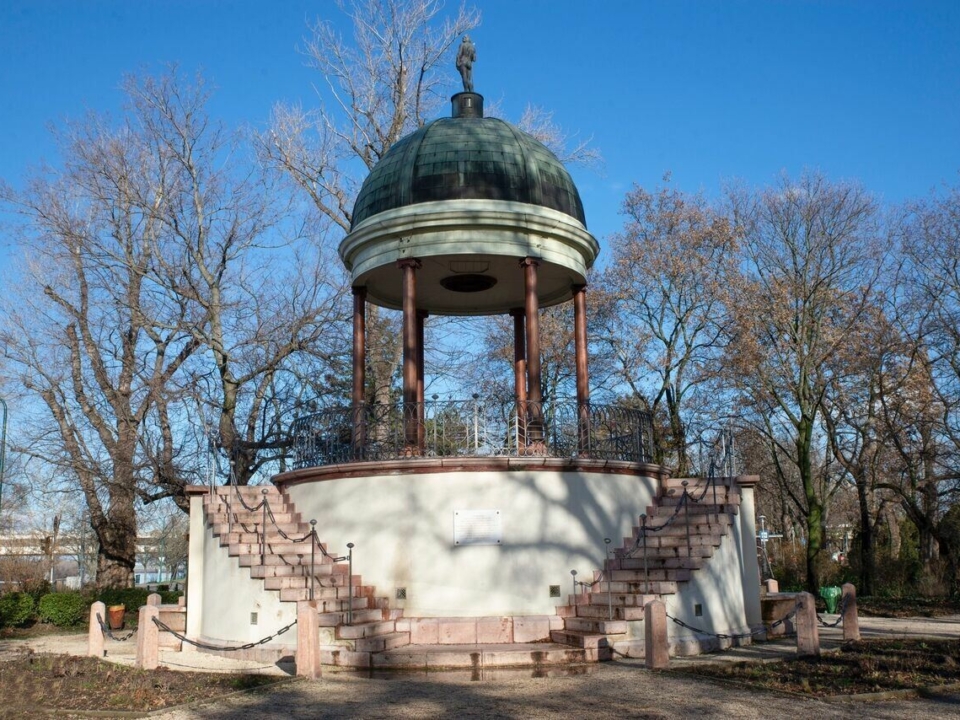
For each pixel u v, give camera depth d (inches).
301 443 753.0
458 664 564.7
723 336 1483.8
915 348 1349.7
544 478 664.4
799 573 1482.5
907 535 1793.8
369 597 644.1
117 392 1262.3
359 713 427.2
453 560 642.8
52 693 504.7
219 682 529.3
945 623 852.0
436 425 713.0
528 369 737.0
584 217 818.8
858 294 1412.4
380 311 1327.5
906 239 1397.6
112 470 1234.0
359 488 671.1
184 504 1218.6
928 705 422.3
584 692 472.1
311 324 1248.2
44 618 1045.8
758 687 471.5
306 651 545.6
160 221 1247.5
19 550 1663.4
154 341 1280.8
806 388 1402.6
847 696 436.8
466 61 868.0
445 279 844.6
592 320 1529.3
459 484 653.3
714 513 701.9
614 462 684.7
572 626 621.9
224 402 1218.0
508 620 625.0
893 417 1435.8
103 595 1135.0
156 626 617.3
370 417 743.1
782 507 1921.8
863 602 1164.5
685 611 631.2
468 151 766.5
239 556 649.6
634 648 588.1
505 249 743.7
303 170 1332.4
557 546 655.8
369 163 1364.4
